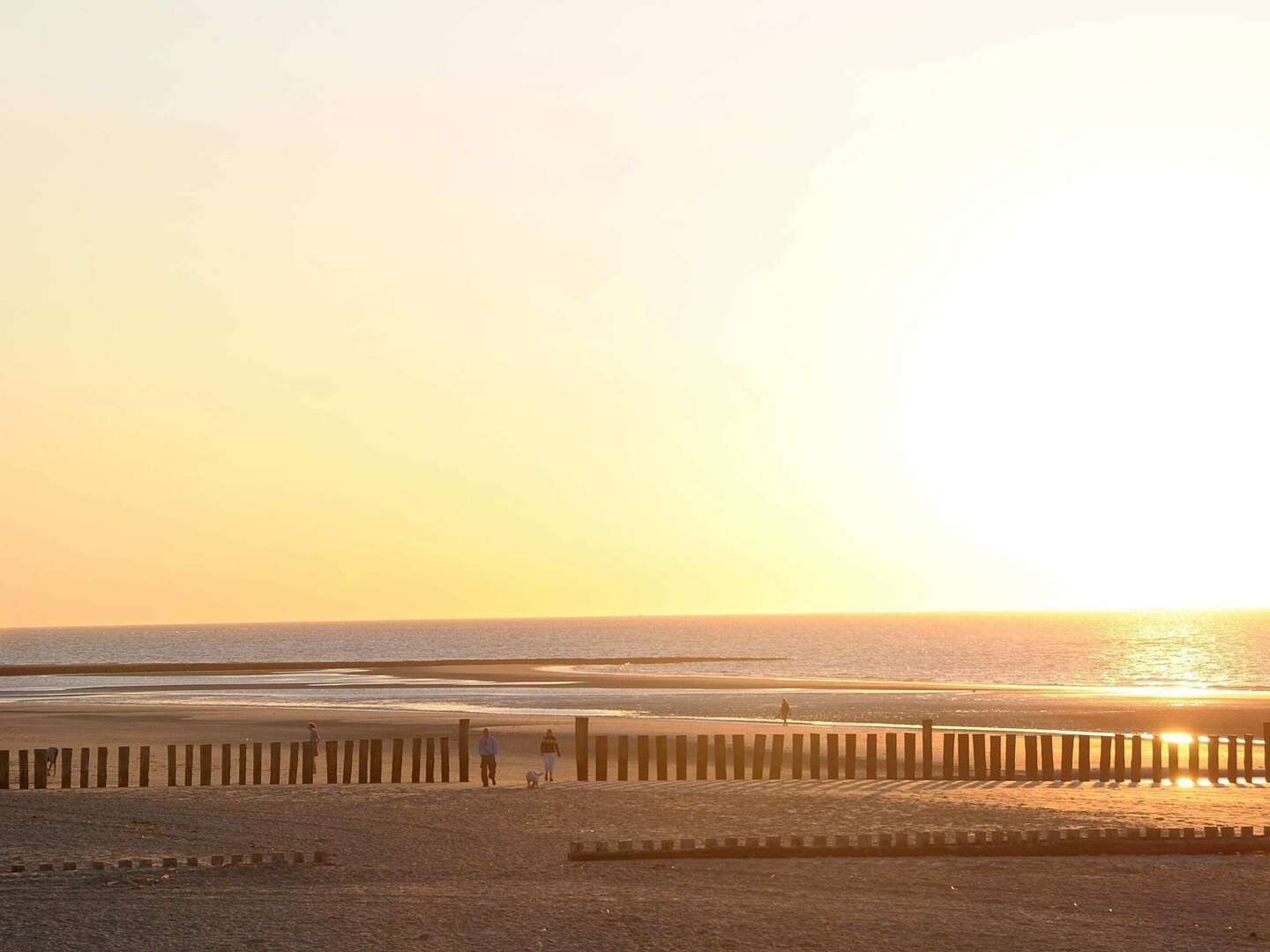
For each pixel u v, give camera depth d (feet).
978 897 65.05
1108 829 80.53
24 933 57.21
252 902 63.62
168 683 420.77
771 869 72.95
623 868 74.13
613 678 413.18
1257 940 56.59
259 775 125.18
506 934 56.80
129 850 83.25
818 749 124.88
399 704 281.33
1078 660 572.92
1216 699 281.74
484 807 100.89
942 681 410.72
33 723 218.59
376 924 58.70
